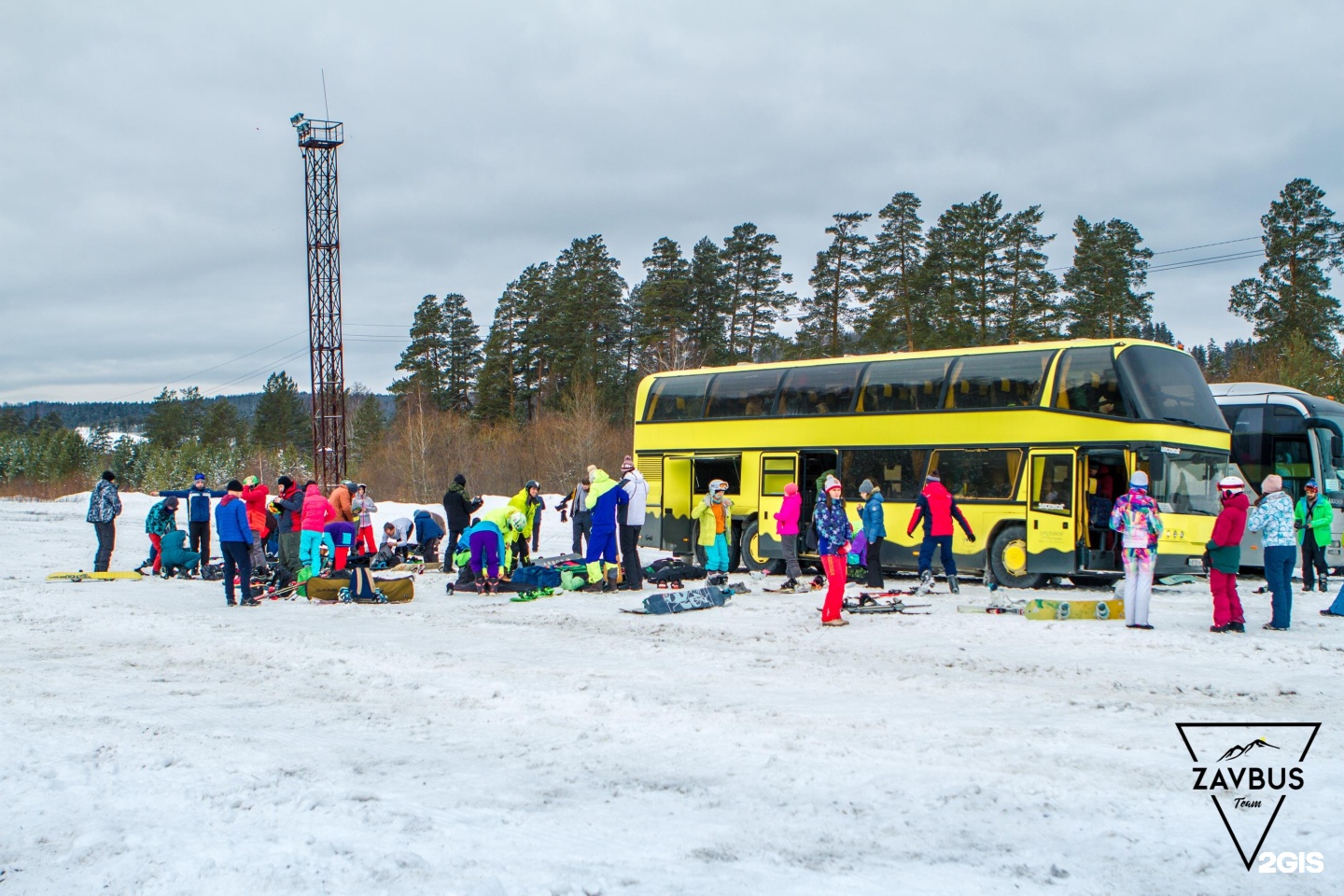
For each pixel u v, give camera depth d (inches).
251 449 5305.1
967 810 242.8
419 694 387.2
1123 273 2308.1
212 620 613.3
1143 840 221.5
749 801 251.3
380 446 3516.2
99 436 6835.6
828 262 2650.1
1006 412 783.7
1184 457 739.4
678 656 470.9
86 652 494.9
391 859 207.2
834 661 456.4
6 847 217.9
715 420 966.4
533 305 3425.2
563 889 192.5
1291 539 545.0
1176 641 502.0
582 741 312.8
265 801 247.3
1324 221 2228.1
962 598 699.4
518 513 786.8
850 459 869.8
